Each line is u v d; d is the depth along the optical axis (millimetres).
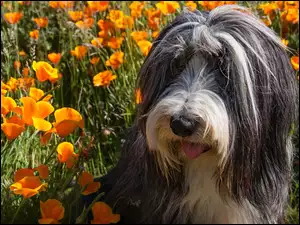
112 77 940
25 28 1214
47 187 683
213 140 647
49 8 1255
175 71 697
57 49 1181
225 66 675
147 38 1077
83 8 1213
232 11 708
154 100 704
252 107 673
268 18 1017
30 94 690
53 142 875
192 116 626
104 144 992
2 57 1104
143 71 729
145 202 802
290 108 734
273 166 754
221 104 652
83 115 1041
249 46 679
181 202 785
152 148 689
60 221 693
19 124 640
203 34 670
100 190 864
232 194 738
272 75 693
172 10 979
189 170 748
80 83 1066
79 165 710
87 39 1076
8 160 799
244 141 682
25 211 694
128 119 986
